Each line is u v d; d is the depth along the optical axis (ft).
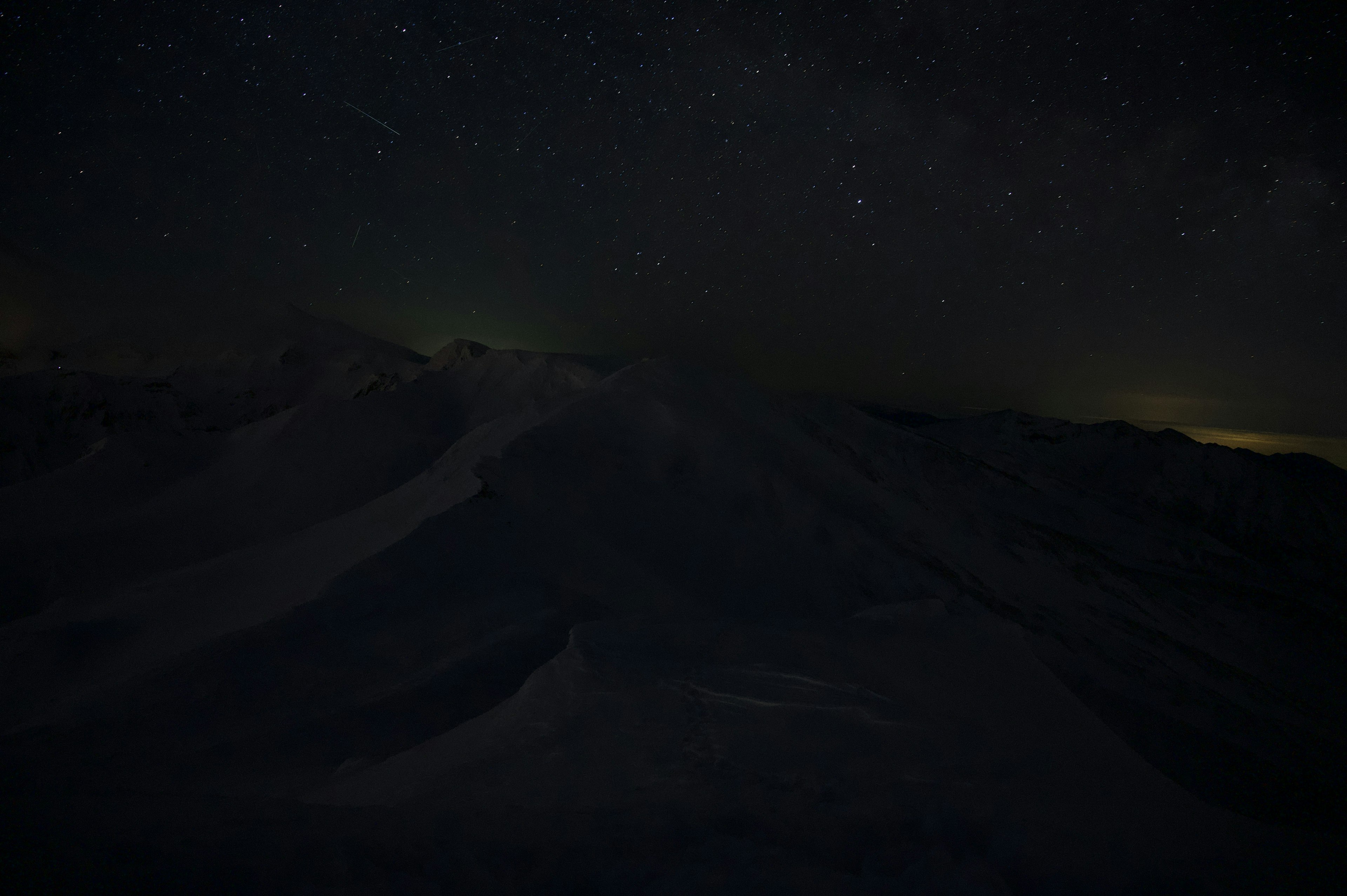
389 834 10.77
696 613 79.77
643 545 95.50
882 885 9.60
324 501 256.52
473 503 87.81
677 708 24.26
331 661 54.13
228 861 9.20
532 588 69.82
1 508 243.81
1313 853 13.52
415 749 29.07
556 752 20.51
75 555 181.88
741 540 107.04
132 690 47.42
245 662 51.78
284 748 40.68
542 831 11.32
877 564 116.06
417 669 54.03
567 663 30.09
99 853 9.31
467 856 9.98
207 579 104.12
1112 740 31.04
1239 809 73.46
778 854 10.70
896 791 15.53
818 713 23.56
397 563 69.92
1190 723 99.55
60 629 83.25
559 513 94.32
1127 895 10.19
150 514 223.92
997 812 13.07
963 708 29.76
